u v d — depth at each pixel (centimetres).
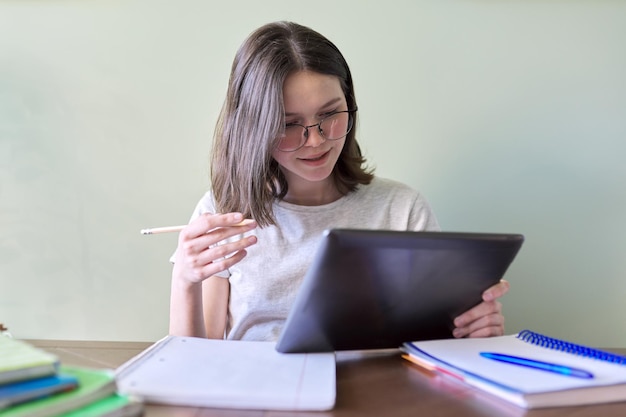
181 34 115
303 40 87
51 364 42
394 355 69
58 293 117
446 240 58
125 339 117
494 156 115
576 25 113
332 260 54
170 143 116
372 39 114
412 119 115
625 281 115
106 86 115
